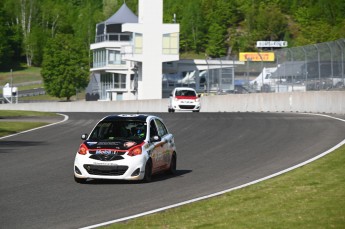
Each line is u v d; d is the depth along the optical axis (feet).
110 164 174.91
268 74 582.35
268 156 228.22
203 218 125.39
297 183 162.91
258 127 341.21
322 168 186.50
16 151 263.90
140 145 178.81
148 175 179.93
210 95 634.43
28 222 126.72
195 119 418.72
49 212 136.67
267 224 117.91
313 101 465.06
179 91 581.12
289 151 238.48
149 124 187.73
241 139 289.53
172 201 148.56
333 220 118.83
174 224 120.78
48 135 339.77
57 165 219.00
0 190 166.71
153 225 120.47
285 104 503.20
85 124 413.59
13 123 416.26
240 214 128.16
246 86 627.46
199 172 198.18
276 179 172.55
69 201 150.20
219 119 410.31
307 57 499.10
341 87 449.89
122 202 148.36
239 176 185.68
